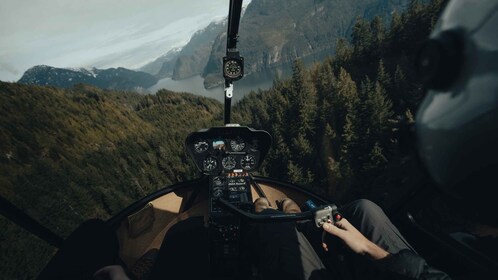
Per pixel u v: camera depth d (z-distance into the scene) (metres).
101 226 2.96
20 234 84.75
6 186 122.88
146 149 161.00
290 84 124.62
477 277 2.45
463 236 2.76
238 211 3.09
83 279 2.43
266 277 2.95
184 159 140.50
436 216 3.02
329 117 89.06
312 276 2.79
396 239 2.72
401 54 98.94
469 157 1.15
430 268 2.35
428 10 91.06
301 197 5.60
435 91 1.31
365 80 106.12
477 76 1.11
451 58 1.19
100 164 149.25
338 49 132.50
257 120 125.75
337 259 3.30
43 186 120.19
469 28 1.19
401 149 1.72
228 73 5.00
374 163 56.91
